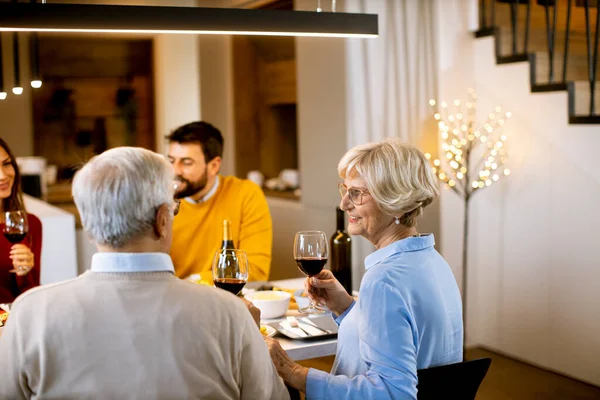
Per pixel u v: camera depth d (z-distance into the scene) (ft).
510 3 14.56
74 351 4.19
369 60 13.62
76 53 23.38
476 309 14.52
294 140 19.89
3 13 6.64
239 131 19.40
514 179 13.34
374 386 5.12
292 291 8.66
